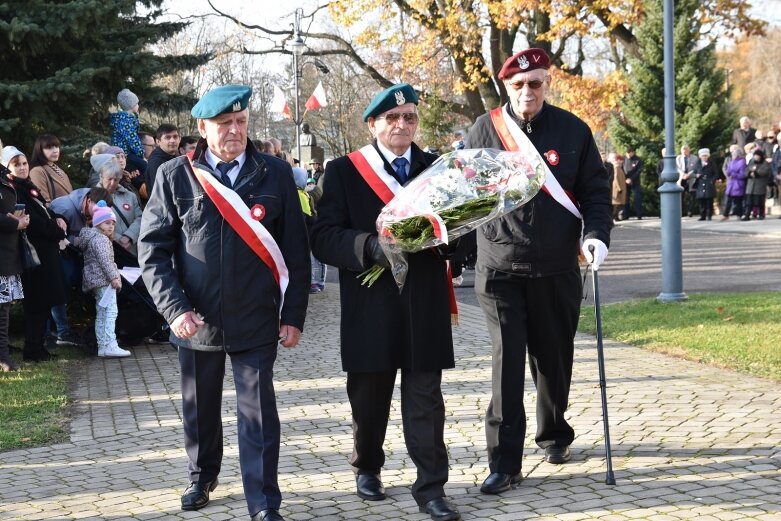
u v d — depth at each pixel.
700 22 29.16
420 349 4.45
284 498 4.77
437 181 4.30
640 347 8.37
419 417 4.47
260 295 4.43
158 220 4.49
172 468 5.37
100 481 5.16
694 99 29.42
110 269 8.84
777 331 8.48
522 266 4.77
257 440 4.36
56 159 9.64
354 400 4.68
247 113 4.46
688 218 27.14
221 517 4.53
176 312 4.38
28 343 8.60
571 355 5.04
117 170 9.34
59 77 10.15
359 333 4.55
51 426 6.34
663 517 4.27
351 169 4.65
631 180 28.12
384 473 5.13
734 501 4.42
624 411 6.14
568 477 4.91
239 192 4.46
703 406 6.16
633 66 30.03
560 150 4.82
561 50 31.30
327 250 4.54
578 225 4.89
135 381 7.84
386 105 4.55
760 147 24.30
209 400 4.62
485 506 4.55
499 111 4.91
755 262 15.32
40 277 8.54
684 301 10.79
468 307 11.78
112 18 10.72
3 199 7.86
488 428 4.84
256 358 4.42
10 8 10.12
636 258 17.03
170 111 13.52
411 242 4.26
